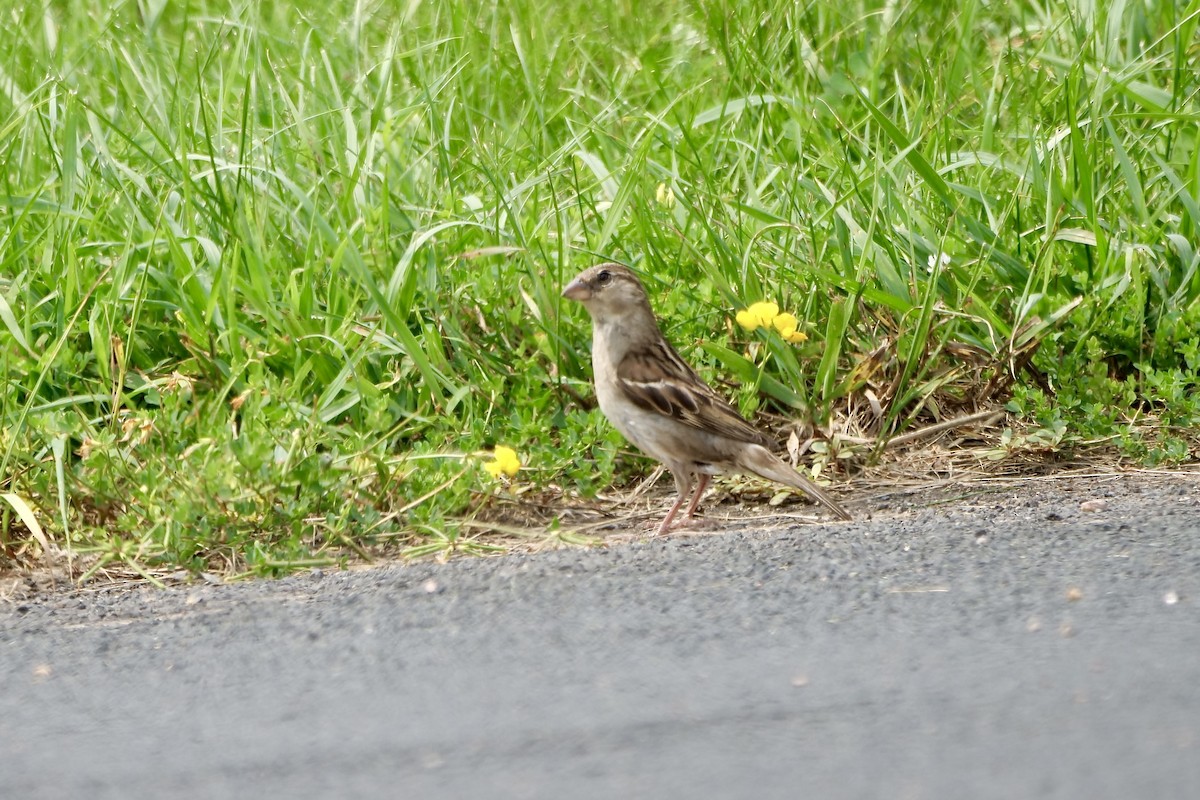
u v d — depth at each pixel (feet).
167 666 22.59
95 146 43.86
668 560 26.04
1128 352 38.45
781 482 32.73
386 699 20.38
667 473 36.17
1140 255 39.75
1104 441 35.47
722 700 19.47
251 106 46.06
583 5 60.08
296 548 30.27
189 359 37.22
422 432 36.37
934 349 37.76
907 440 36.45
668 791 16.69
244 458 31.01
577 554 26.81
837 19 55.36
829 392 36.11
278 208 42.68
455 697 20.26
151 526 31.60
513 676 20.94
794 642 21.65
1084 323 38.32
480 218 41.14
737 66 48.37
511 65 52.75
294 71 49.85
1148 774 16.29
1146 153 43.73
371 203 43.21
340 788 17.40
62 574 30.60
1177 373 36.17
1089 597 22.95
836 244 40.47
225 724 19.88
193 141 44.45
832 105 49.24
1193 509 28.55
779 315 35.88
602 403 34.17
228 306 37.32
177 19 59.47
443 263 40.78
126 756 18.93
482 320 38.50
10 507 32.30
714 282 37.73
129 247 37.50
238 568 30.76
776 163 45.19
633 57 55.77
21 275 38.68
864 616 22.61
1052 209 40.11
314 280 39.68
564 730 18.75
